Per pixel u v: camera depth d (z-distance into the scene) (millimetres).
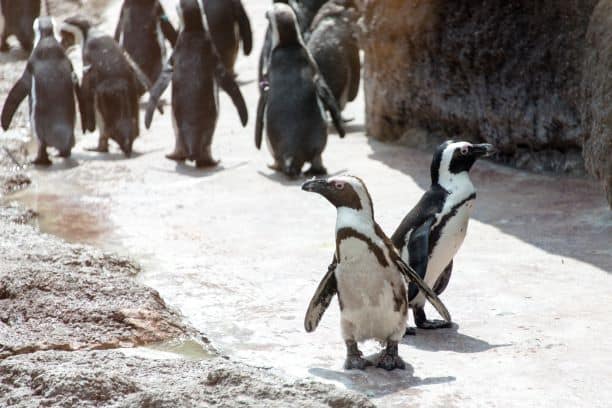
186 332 10633
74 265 12539
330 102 18078
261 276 12508
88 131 22188
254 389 8461
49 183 17562
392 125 20203
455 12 17969
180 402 8234
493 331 10445
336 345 10312
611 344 9930
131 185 17344
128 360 9461
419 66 19062
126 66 19531
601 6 14516
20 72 26469
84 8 32406
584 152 14648
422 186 16594
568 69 16375
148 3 23203
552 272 12164
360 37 20422
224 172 18219
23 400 8531
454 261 12734
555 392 8859
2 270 11758
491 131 18062
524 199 15531
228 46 24766
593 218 14305
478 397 8820
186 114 18359
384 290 9219
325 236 14133
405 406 8672
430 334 10453
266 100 18031
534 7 16750
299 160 17500
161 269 12883
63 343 9984
